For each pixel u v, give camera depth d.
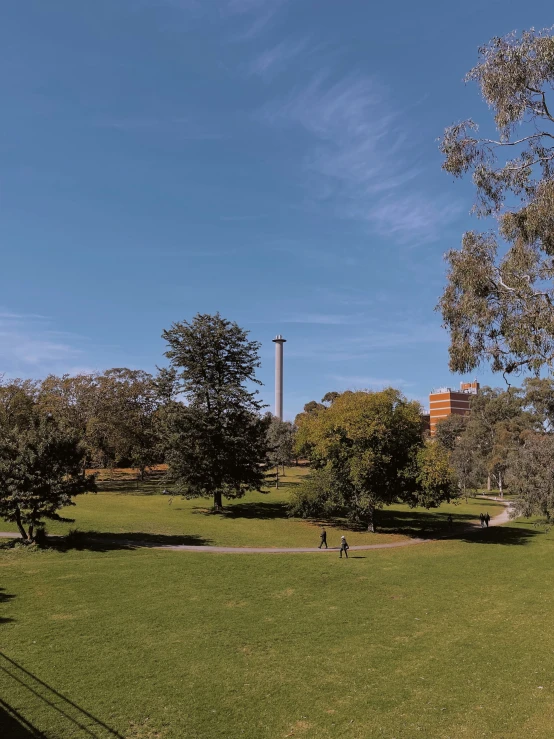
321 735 12.25
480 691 14.71
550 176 18.36
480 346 19.86
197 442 50.84
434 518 58.34
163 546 34.59
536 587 27.88
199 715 13.14
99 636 18.48
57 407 66.25
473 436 88.00
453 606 23.83
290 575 28.47
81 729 12.27
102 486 68.38
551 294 18.00
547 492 42.34
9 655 16.55
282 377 129.75
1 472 31.41
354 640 18.98
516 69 17.22
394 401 46.72
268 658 17.08
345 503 46.19
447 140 19.67
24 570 26.81
